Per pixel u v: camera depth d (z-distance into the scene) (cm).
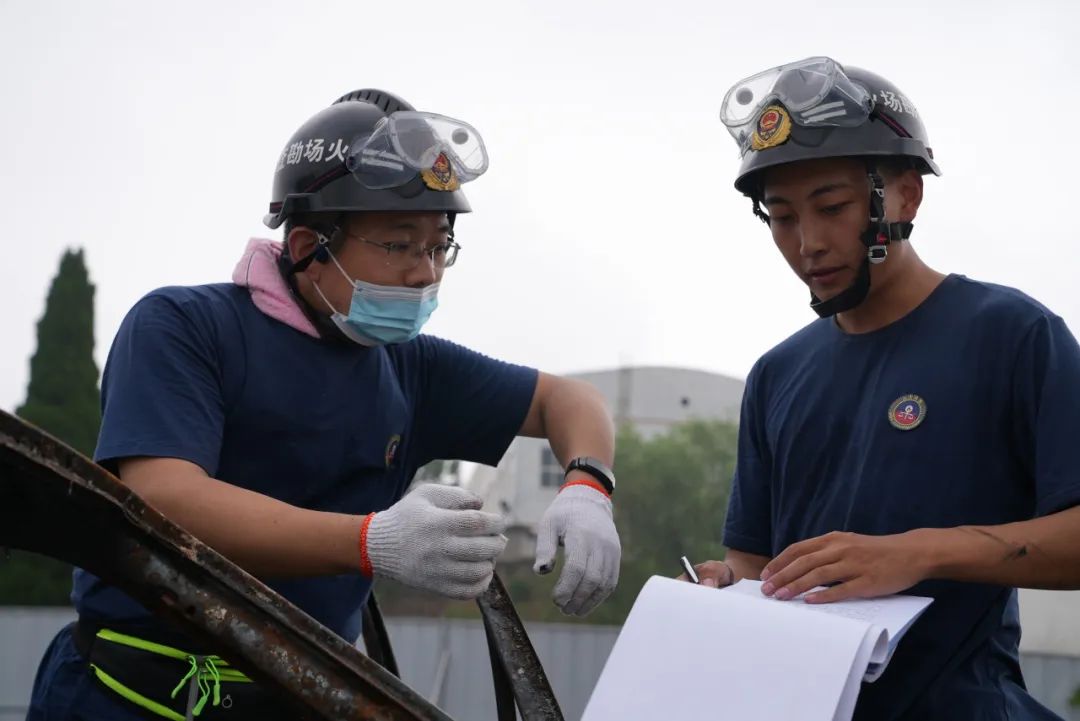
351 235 274
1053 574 234
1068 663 1046
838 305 263
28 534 167
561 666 1275
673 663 219
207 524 238
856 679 204
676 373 4097
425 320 285
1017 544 234
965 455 255
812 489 278
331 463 283
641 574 3095
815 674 205
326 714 171
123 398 258
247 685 264
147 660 263
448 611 2769
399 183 269
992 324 258
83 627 274
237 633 169
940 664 252
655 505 3234
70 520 164
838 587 232
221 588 169
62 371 3061
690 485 3256
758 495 300
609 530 268
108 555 167
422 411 316
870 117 258
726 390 4122
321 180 273
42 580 2423
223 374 273
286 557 236
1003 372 255
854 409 272
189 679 261
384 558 231
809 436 279
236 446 275
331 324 283
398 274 276
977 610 254
